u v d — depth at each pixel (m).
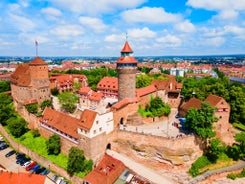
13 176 49.50
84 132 62.41
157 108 85.25
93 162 62.69
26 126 85.00
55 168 64.94
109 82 113.88
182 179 61.47
